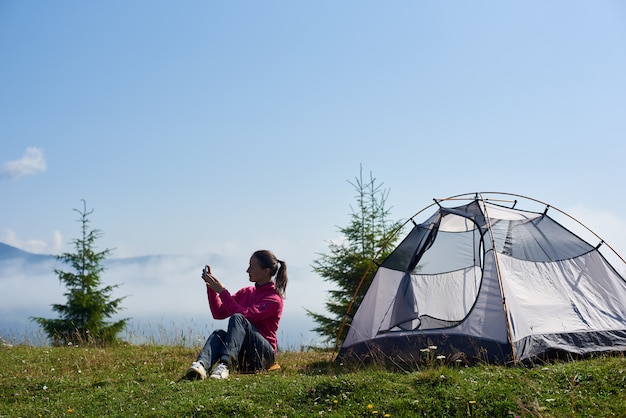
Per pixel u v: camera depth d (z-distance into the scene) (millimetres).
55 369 9711
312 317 19500
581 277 9898
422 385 6898
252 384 7250
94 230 23609
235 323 8094
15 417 6676
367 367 9164
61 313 22406
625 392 6445
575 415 5934
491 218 10250
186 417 6305
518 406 6125
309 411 6469
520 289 9383
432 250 10734
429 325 10062
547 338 8867
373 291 10609
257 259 8773
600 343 9047
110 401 6980
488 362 8641
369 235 19844
